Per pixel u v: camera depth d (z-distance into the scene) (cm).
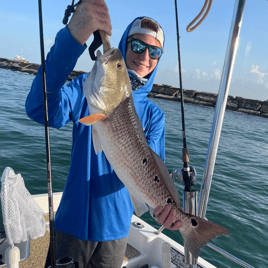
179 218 133
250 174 941
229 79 129
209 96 4156
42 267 239
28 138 966
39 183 599
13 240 128
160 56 192
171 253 269
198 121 2375
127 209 167
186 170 145
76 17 103
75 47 106
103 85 114
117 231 161
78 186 155
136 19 186
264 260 427
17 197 131
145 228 291
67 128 1248
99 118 114
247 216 579
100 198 156
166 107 3161
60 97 130
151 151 130
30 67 5738
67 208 156
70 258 125
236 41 123
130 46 183
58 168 699
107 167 159
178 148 1157
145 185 129
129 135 123
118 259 167
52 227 112
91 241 155
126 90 121
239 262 157
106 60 113
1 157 721
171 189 134
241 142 1689
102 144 120
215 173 884
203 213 144
